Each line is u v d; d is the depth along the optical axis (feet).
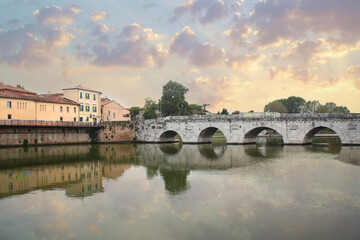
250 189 80.94
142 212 64.95
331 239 50.80
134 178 99.25
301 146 195.21
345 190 78.13
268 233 53.26
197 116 246.68
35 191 83.35
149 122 271.28
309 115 197.57
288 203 68.54
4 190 84.69
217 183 88.89
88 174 106.93
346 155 142.92
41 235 54.03
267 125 214.28
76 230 56.03
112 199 74.74
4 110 208.85
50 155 163.22
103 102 338.13
